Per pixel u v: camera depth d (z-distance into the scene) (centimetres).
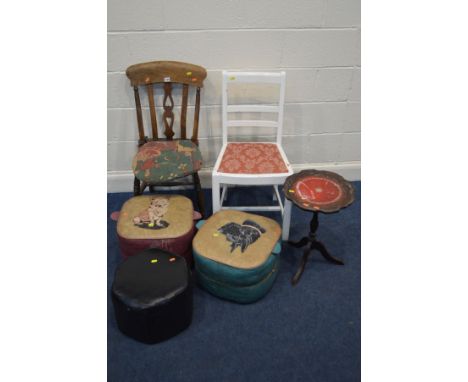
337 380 122
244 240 145
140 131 182
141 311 121
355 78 191
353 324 141
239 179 157
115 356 128
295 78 189
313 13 171
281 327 139
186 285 128
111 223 192
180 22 168
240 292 142
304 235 186
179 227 149
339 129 208
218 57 179
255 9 168
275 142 200
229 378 122
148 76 170
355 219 197
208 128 201
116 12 164
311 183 150
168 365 126
